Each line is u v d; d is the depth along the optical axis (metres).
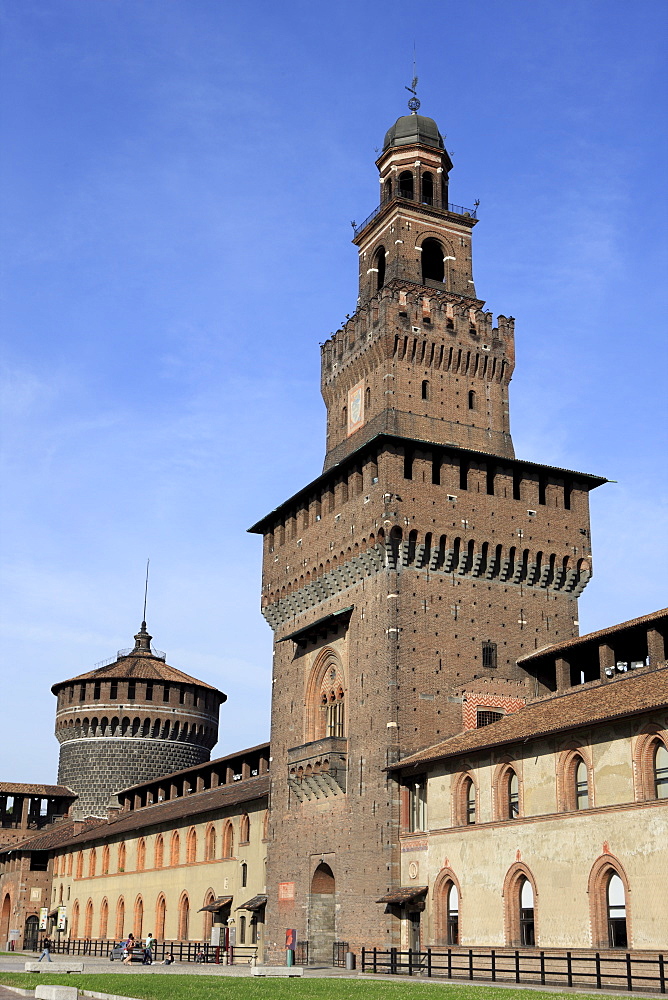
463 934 55.28
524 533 70.00
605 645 59.50
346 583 70.75
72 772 129.25
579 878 48.44
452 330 75.75
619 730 47.88
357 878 63.50
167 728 128.00
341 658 70.19
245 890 81.75
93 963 77.50
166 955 87.12
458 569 67.69
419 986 43.12
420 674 64.50
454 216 81.44
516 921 52.25
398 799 62.12
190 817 94.31
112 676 128.38
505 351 77.31
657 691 48.34
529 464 70.88
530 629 68.81
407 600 65.75
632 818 46.16
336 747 67.25
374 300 76.25
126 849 108.81
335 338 81.38
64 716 130.62
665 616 54.41
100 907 112.31
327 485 74.50
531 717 57.03
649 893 44.66
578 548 71.75
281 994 39.31
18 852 130.25
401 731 62.97
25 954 102.38
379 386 73.75
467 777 57.66
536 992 38.91
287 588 78.50
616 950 45.62
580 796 50.19
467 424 74.12
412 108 86.12
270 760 77.50
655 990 40.81
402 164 83.06
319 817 69.31
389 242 80.25
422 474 68.00
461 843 56.59
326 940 68.00
